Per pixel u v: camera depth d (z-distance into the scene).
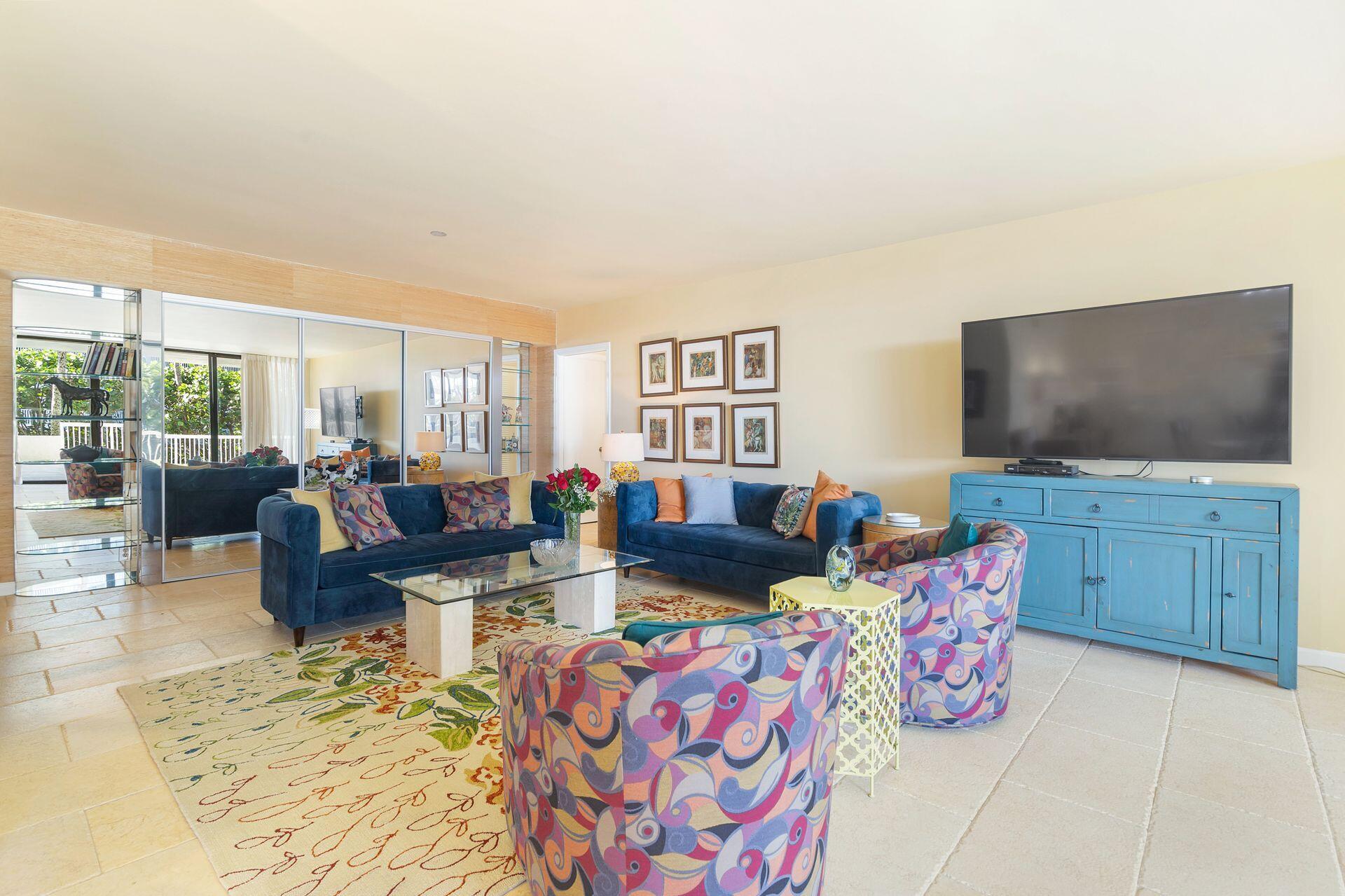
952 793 2.06
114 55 2.31
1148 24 2.12
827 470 5.02
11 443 4.33
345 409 5.76
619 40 2.22
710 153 3.16
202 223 4.29
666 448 6.20
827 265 5.02
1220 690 2.89
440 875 1.66
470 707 2.69
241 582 4.81
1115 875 1.67
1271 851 1.77
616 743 1.23
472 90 2.56
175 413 4.82
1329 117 2.75
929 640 2.46
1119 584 3.33
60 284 4.38
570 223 4.25
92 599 4.32
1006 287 4.16
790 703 1.29
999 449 3.93
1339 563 3.16
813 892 1.44
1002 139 2.99
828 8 2.05
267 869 1.68
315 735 2.44
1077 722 2.56
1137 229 3.70
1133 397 3.47
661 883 1.25
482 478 5.22
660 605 4.30
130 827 1.85
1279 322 3.08
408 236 4.55
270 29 2.16
